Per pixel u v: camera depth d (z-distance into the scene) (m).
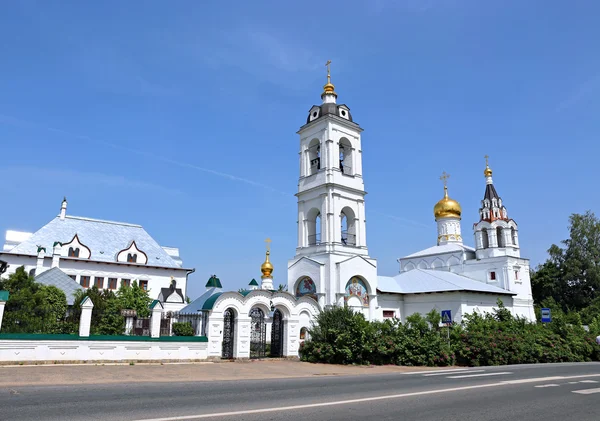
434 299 43.44
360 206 40.41
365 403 11.77
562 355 34.03
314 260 37.84
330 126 39.84
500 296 47.97
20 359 21.53
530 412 10.70
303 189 40.84
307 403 11.69
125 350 24.14
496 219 55.50
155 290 58.75
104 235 59.81
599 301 65.00
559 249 73.88
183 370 21.81
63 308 32.94
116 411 10.25
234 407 10.94
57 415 9.73
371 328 28.73
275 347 30.64
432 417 9.95
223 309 27.48
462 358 28.23
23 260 51.44
